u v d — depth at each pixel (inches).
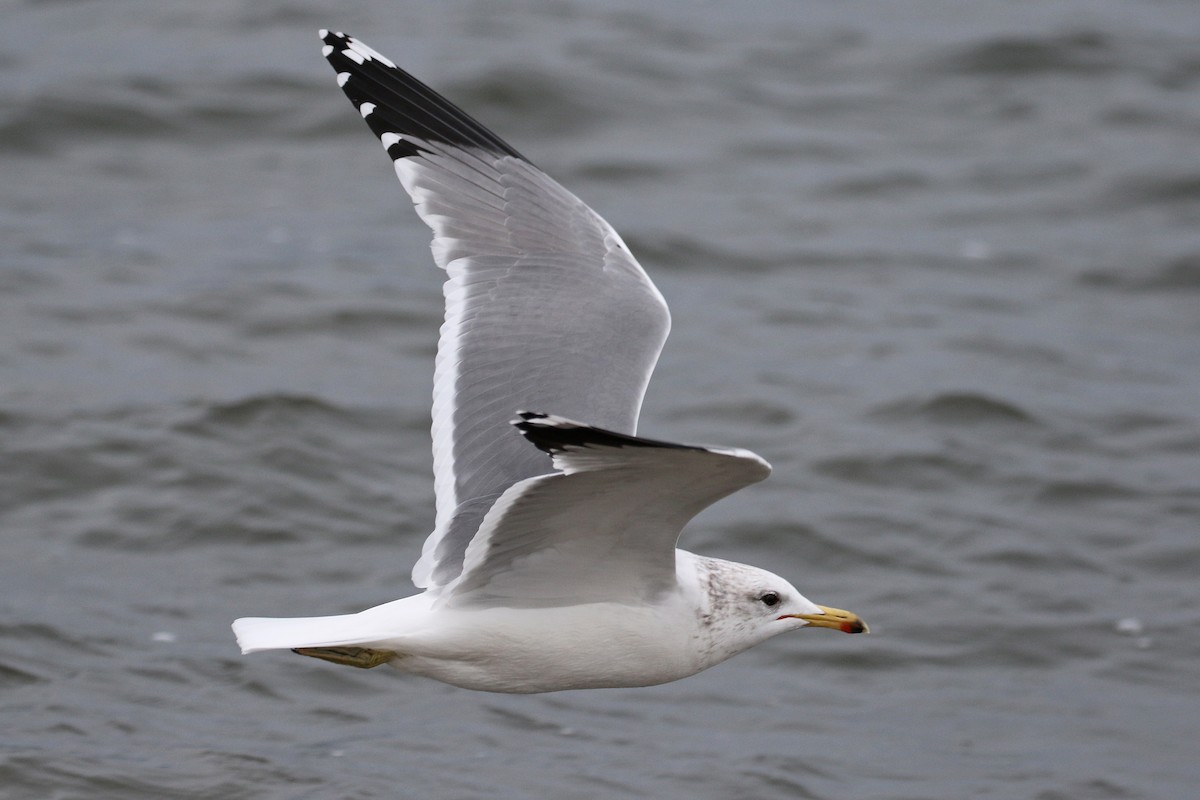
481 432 298.8
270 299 655.8
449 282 323.9
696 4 1117.1
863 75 983.6
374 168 813.9
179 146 813.9
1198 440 587.2
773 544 505.4
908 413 594.9
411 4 1045.2
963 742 409.1
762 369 628.1
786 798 377.7
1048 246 775.1
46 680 401.1
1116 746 410.0
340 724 397.7
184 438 530.3
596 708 418.6
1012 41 1019.3
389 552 485.1
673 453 236.2
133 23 970.1
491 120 858.1
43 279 656.4
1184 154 877.8
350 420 556.4
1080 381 637.3
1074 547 511.5
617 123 872.9
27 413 538.0
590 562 283.3
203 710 396.5
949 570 496.4
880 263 746.2
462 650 285.3
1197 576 496.4
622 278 331.0
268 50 928.9
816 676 442.3
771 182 828.0
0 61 886.4
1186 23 1097.4
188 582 460.1
